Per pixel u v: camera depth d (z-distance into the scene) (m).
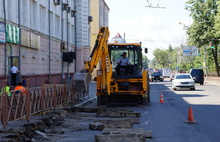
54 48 40.66
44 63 36.72
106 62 19.39
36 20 34.06
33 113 13.48
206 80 75.38
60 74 43.44
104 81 19.59
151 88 42.03
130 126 11.91
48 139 9.94
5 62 25.72
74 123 13.26
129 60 20.80
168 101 23.62
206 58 79.25
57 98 17.28
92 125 11.73
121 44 20.84
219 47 72.19
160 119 14.44
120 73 20.20
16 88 15.43
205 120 14.07
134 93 19.83
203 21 64.94
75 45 50.62
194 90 36.81
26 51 30.97
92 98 25.92
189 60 105.44
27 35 30.44
